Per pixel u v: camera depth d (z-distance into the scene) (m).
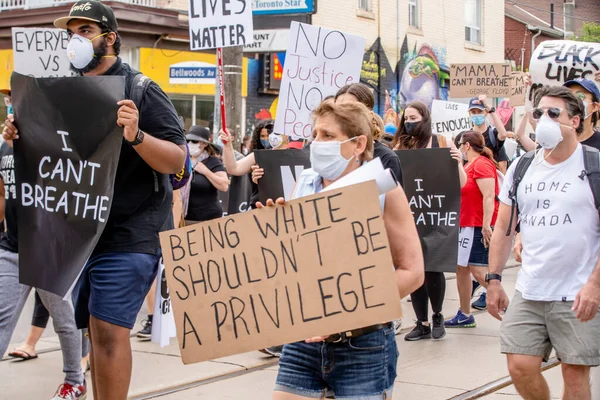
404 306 9.46
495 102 26.28
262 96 21.50
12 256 4.93
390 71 24.97
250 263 3.31
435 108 10.63
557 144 4.27
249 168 7.51
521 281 4.41
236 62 12.19
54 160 4.21
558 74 6.40
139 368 6.57
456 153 7.17
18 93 4.32
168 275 3.41
